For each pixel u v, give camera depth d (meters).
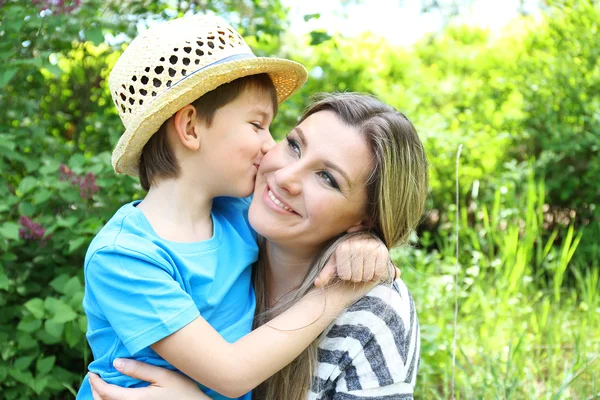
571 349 3.53
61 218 2.68
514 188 5.14
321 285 1.62
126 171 1.80
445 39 8.13
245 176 1.67
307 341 1.59
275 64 1.68
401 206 1.70
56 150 3.07
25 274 2.72
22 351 2.55
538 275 4.48
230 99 1.62
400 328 1.69
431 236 5.80
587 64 5.50
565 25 5.66
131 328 1.49
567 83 5.50
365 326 1.65
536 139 5.66
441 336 3.40
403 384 1.69
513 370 3.08
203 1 3.57
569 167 5.27
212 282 1.61
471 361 3.32
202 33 1.63
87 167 2.70
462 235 4.94
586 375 3.04
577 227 5.48
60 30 2.95
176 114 1.59
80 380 2.56
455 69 7.22
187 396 1.56
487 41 7.68
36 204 2.67
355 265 1.60
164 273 1.52
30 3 2.92
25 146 2.93
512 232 4.23
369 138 1.62
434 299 3.82
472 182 5.73
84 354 2.50
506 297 3.81
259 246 1.84
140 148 1.66
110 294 1.52
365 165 1.62
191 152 1.64
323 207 1.61
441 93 6.65
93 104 3.61
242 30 3.83
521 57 6.11
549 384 2.92
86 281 1.62
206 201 1.69
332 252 1.67
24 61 2.69
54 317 2.32
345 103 1.68
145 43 1.63
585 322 3.51
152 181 1.68
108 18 3.51
